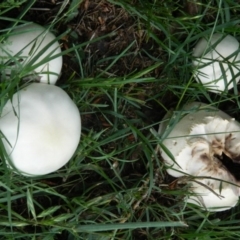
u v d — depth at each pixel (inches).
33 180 34.8
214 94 37.7
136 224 34.9
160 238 36.8
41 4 34.9
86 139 35.1
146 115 37.4
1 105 31.5
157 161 35.6
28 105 31.9
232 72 35.6
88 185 36.4
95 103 36.2
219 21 37.1
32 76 32.7
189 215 37.7
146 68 36.1
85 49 36.1
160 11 35.6
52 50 33.0
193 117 35.8
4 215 34.5
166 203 37.4
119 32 36.5
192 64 36.4
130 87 36.3
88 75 36.2
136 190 36.0
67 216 34.5
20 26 32.4
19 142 31.7
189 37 35.6
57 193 34.5
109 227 34.7
